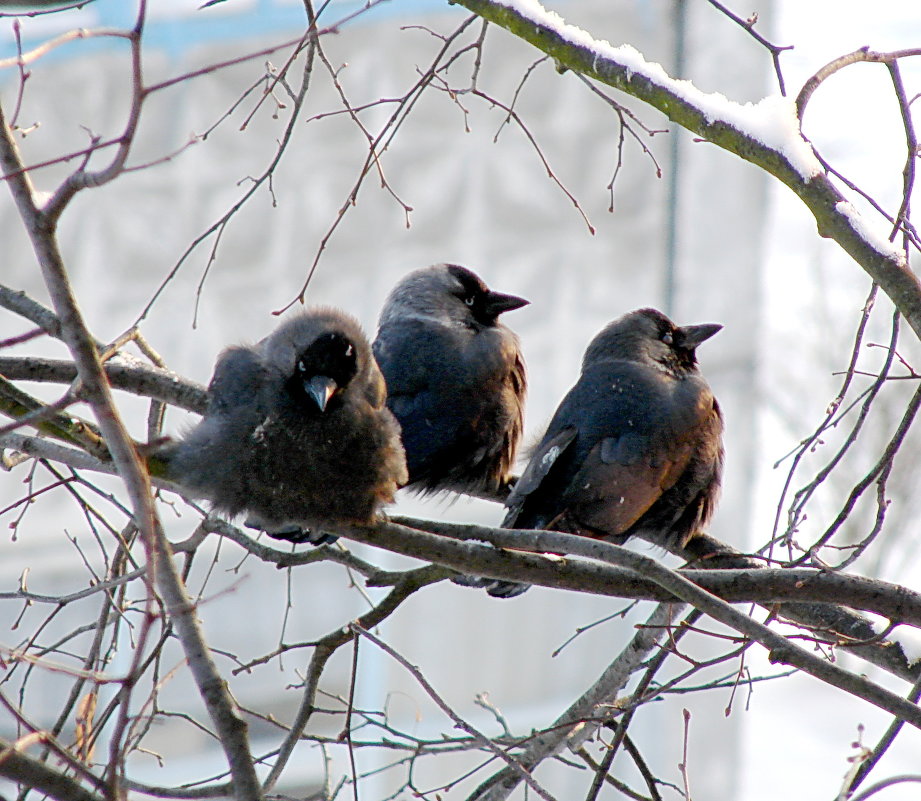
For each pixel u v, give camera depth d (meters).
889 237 6.54
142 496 4.93
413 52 15.80
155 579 5.14
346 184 15.78
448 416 9.23
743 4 16.03
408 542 6.58
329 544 7.55
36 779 4.88
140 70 4.76
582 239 16.12
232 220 15.59
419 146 15.95
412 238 15.87
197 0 15.52
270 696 15.05
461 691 15.48
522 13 7.09
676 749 15.73
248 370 6.70
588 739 7.66
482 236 16.02
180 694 14.34
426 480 9.37
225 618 15.00
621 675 7.66
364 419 6.63
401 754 15.02
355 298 15.71
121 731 4.72
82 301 15.29
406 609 15.41
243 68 15.62
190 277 15.49
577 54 6.95
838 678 5.93
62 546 14.43
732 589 6.55
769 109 6.60
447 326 9.52
